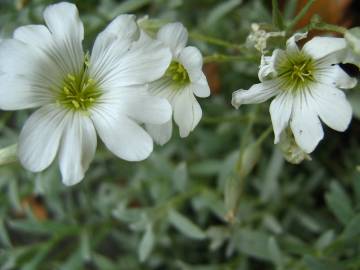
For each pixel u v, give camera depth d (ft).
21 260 0.25
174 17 0.27
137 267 0.27
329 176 0.26
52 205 0.26
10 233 0.33
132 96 0.16
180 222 0.23
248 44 0.17
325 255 0.21
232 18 0.27
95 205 0.27
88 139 0.16
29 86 0.16
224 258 0.28
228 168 0.23
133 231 0.27
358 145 0.26
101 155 0.26
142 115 0.15
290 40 0.15
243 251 0.23
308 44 0.16
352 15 0.24
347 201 0.20
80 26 0.16
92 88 0.17
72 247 0.29
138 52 0.16
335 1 0.23
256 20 0.24
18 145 0.16
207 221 0.28
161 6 0.27
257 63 0.18
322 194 0.27
